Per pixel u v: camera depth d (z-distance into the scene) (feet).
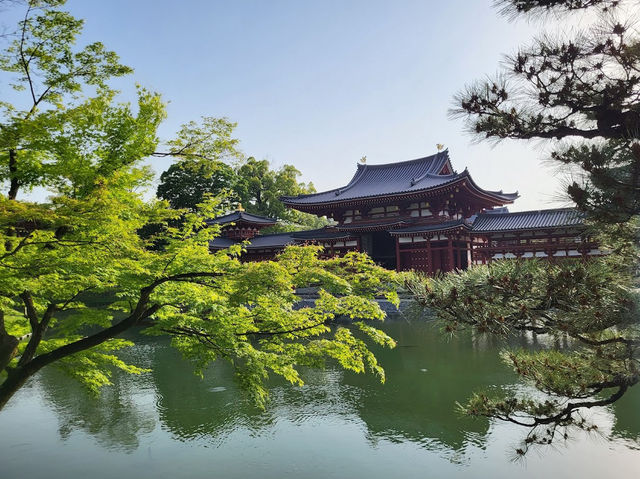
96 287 35.94
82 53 32.01
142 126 33.17
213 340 34.86
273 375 63.36
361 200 156.25
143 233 158.30
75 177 31.50
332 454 37.83
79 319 37.04
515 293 15.88
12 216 23.03
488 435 40.98
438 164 173.17
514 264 17.24
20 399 53.52
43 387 58.03
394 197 149.28
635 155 12.12
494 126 17.22
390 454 37.73
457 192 145.07
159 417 47.24
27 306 33.12
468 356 70.64
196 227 39.01
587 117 16.34
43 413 48.78
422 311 18.02
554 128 16.88
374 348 80.02
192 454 38.22
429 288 17.85
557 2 15.57
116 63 33.14
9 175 30.71
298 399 52.65
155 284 30.96
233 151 36.70
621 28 14.40
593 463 34.50
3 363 29.09
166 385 58.85
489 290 16.47
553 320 16.33
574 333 15.92
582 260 16.61
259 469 35.29
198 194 177.78
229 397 53.52
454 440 40.14
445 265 142.61
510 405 21.48
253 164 239.71
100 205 25.96
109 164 32.30
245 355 33.83
